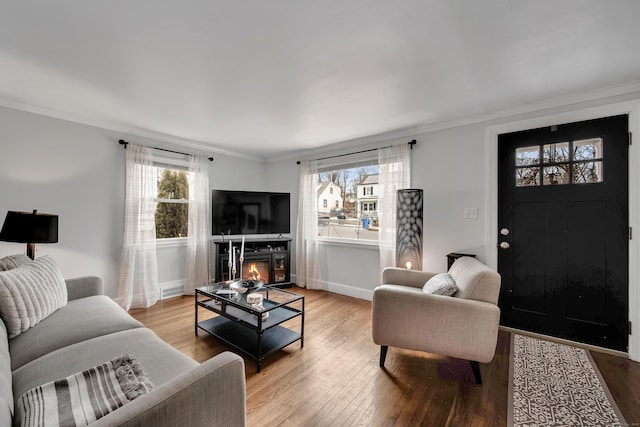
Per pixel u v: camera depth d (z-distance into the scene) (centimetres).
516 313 269
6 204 256
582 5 136
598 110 230
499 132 276
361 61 188
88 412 88
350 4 135
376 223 378
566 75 206
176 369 121
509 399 170
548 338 251
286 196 445
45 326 156
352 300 368
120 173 329
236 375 101
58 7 138
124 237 322
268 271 421
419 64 192
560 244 248
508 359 217
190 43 168
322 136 362
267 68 197
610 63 190
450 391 178
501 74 205
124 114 288
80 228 299
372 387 182
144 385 104
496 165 278
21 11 140
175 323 283
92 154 307
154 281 344
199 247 392
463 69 198
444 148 308
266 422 150
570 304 244
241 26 153
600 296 232
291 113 283
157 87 227
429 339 189
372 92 234
